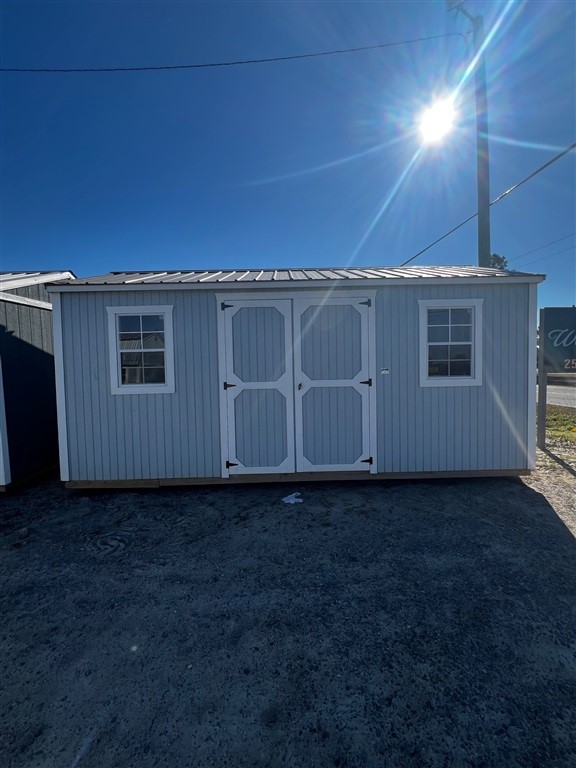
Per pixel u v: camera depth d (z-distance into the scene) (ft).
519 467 17.20
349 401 16.98
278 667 7.13
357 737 5.80
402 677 6.86
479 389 17.07
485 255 29.50
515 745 5.63
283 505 14.83
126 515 14.24
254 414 16.92
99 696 6.57
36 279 20.13
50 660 7.37
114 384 16.69
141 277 19.11
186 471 16.93
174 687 6.73
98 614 8.70
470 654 7.34
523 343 17.06
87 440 16.81
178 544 11.94
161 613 8.71
